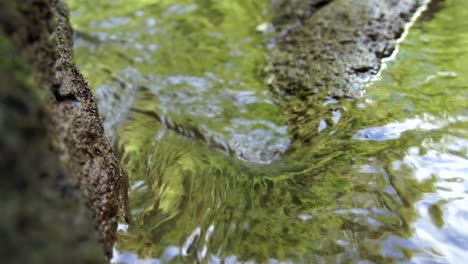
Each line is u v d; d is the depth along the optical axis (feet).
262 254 5.06
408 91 7.76
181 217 5.57
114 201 4.95
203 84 9.80
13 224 2.64
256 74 9.94
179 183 6.28
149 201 5.85
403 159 6.22
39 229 2.78
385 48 9.03
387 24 9.61
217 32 11.94
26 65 3.27
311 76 8.87
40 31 4.10
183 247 5.13
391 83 8.07
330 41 9.60
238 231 5.36
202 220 5.52
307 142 7.28
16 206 2.70
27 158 2.93
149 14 13.08
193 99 9.27
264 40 11.25
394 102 7.52
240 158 7.34
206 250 5.13
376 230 5.25
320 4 11.41
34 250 2.68
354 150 6.57
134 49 11.45
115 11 13.30
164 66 10.64
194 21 12.57
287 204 5.73
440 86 7.79
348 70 8.61
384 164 6.18
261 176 6.40
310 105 8.14
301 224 5.40
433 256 4.95
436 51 8.86
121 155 7.22
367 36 9.37
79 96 5.16
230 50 11.09
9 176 2.76
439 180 5.86
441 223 5.30
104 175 4.90
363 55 8.91
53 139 3.50
